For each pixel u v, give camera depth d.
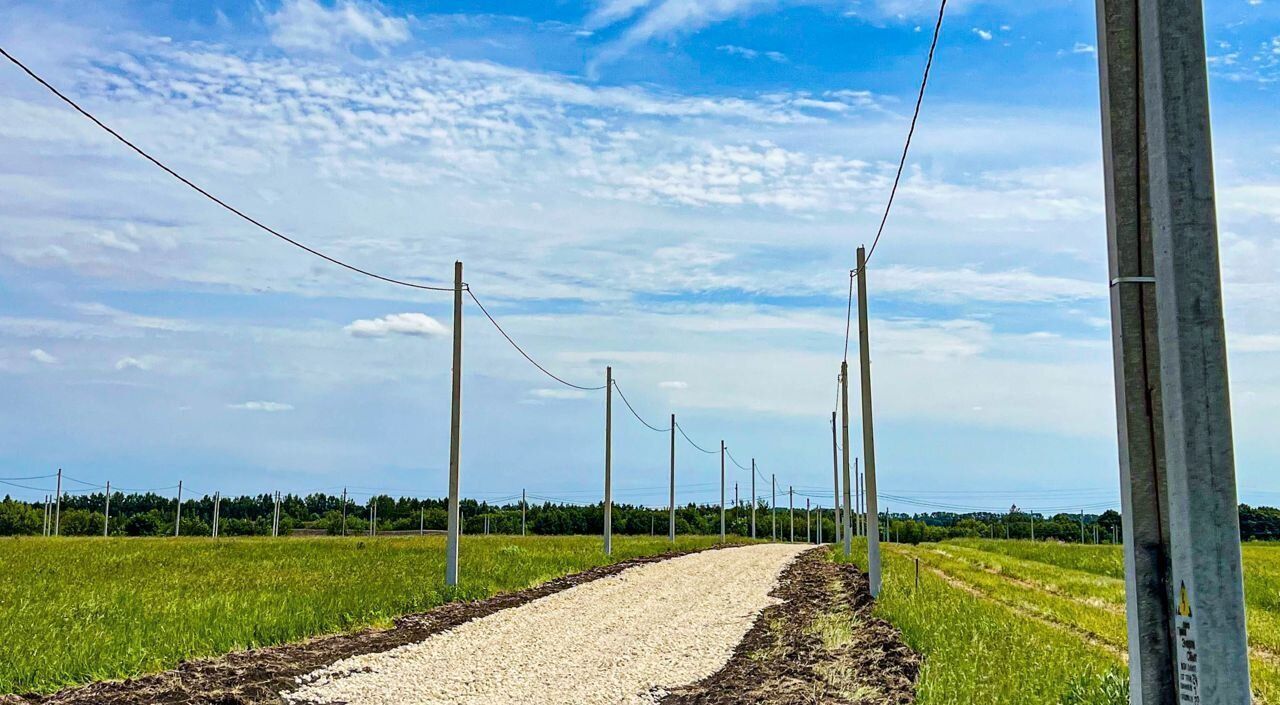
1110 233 6.29
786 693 13.92
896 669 15.26
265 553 44.09
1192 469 5.46
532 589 29.95
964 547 83.12
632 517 122.50
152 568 33.78
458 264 29.14
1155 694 5.84
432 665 16.28
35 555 40.31
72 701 12.59
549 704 13.61
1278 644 20.00
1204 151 5.64
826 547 69.00
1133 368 6.10
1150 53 5.78
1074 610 27.08
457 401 28.33
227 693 13.14
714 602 27.55
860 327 28.11
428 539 66.44
